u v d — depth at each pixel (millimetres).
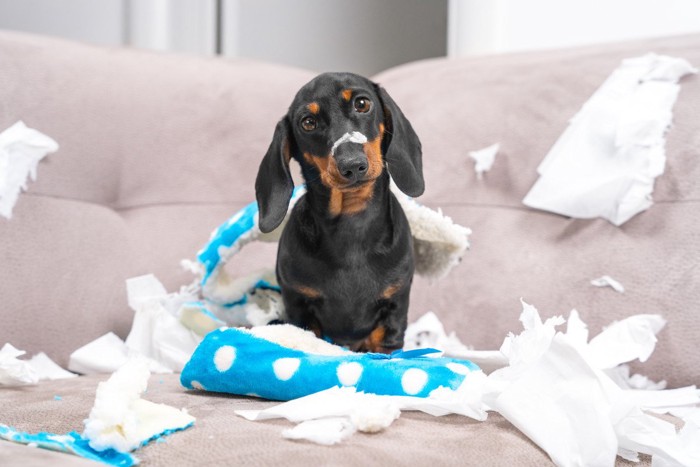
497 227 1246
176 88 1385
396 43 2102
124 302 1239
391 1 2088
